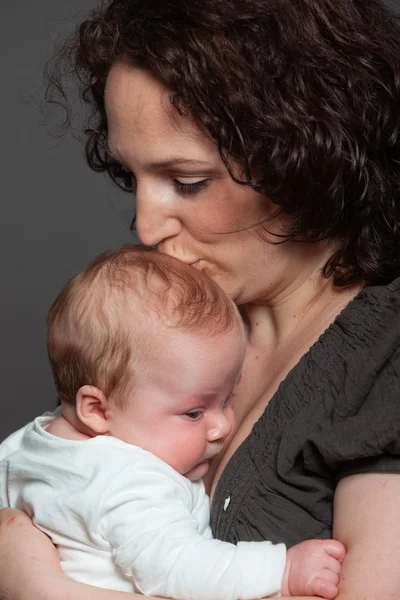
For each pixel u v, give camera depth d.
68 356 1.86
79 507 1.73
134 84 1.79
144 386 1.80
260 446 1.79
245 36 1.76
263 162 1.79
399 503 1.53
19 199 4.26
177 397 1.80
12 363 4.30
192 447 1.82
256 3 1.77
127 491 1.73
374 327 1.72
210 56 1.74
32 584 1.68
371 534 1.52
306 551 1.57
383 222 1.93
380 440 1.55
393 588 1.48
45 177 4.23
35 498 1.80
